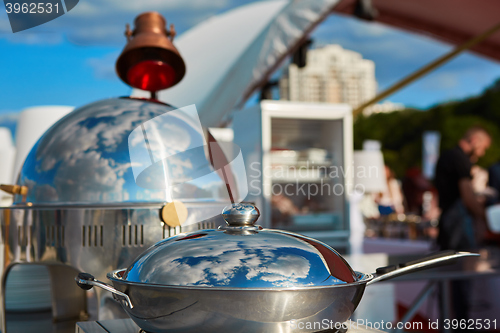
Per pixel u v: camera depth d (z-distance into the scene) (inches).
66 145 31.7
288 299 19.5
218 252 20.9
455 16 203.8
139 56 39.0
